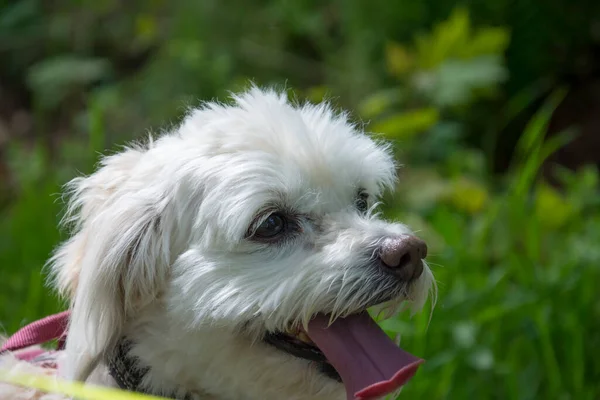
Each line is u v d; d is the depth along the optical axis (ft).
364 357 11.80
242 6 33.68
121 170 13.34
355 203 13.42
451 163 26.63
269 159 12.36
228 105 14.57
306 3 33.76
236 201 12.11
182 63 31.50
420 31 31.83
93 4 36.50
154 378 12.68
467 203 25.04
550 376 18.60
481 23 31.71
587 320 19.88
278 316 11.85
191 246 12.57
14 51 36.50
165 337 12.48
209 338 12.19
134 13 36.24
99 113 25.85
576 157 30.37
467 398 18.30
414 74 28.84
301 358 12.25
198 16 33.35
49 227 24.00
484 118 30.99
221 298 11.96
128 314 12.76
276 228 12.42
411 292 12.42
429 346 18.79
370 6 32.01
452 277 20.79
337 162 12.87
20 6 37.06
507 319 19.79
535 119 30.89
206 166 12.51
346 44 32.91
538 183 27.94
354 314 12.26
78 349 12.29
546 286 20.18
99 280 12.38
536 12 31.60
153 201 12.71
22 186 27.91
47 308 19.98
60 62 33.88
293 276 11.96
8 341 13.70
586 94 32.22
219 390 12.59
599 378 19.06
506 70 30.63
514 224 22.93
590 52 32.71
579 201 24.72
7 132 33.47
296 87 32.40
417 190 25.50
